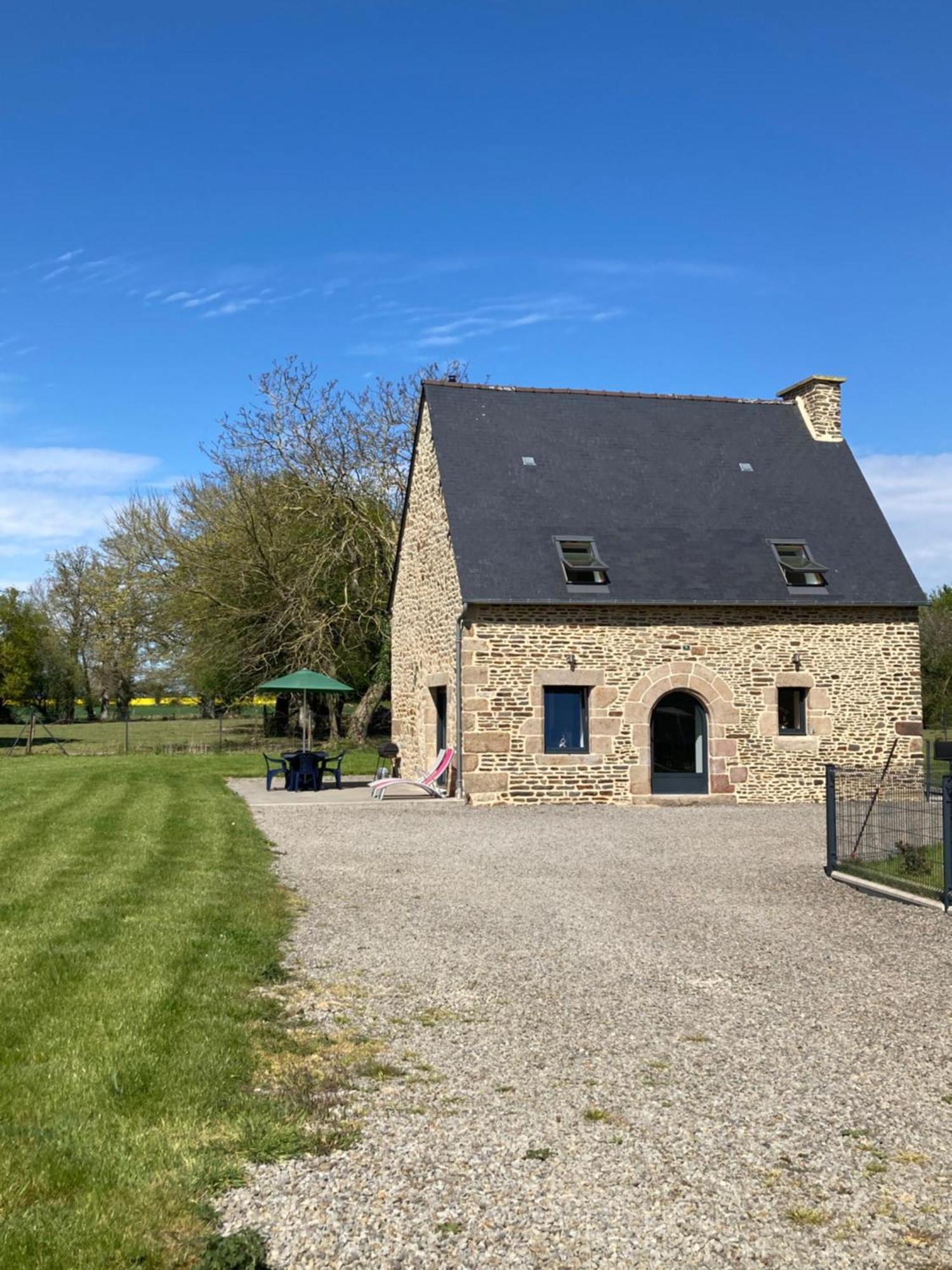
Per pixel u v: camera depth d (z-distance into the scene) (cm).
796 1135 478
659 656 1891
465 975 737
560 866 1203
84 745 3519
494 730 1823
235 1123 474
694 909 963
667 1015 652
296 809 1712
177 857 1170
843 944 830
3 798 1752
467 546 1861
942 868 1010
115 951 743
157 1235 379
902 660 1988
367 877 1121
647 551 1934
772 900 1008
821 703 1952
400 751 2369
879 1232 396
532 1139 471
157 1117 475
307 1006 663
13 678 3819
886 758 1966
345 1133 472
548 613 1853
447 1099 518
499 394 2139
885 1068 563
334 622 3164
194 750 3189
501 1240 388
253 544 3206
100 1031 575
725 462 2134
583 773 1853
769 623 1938
